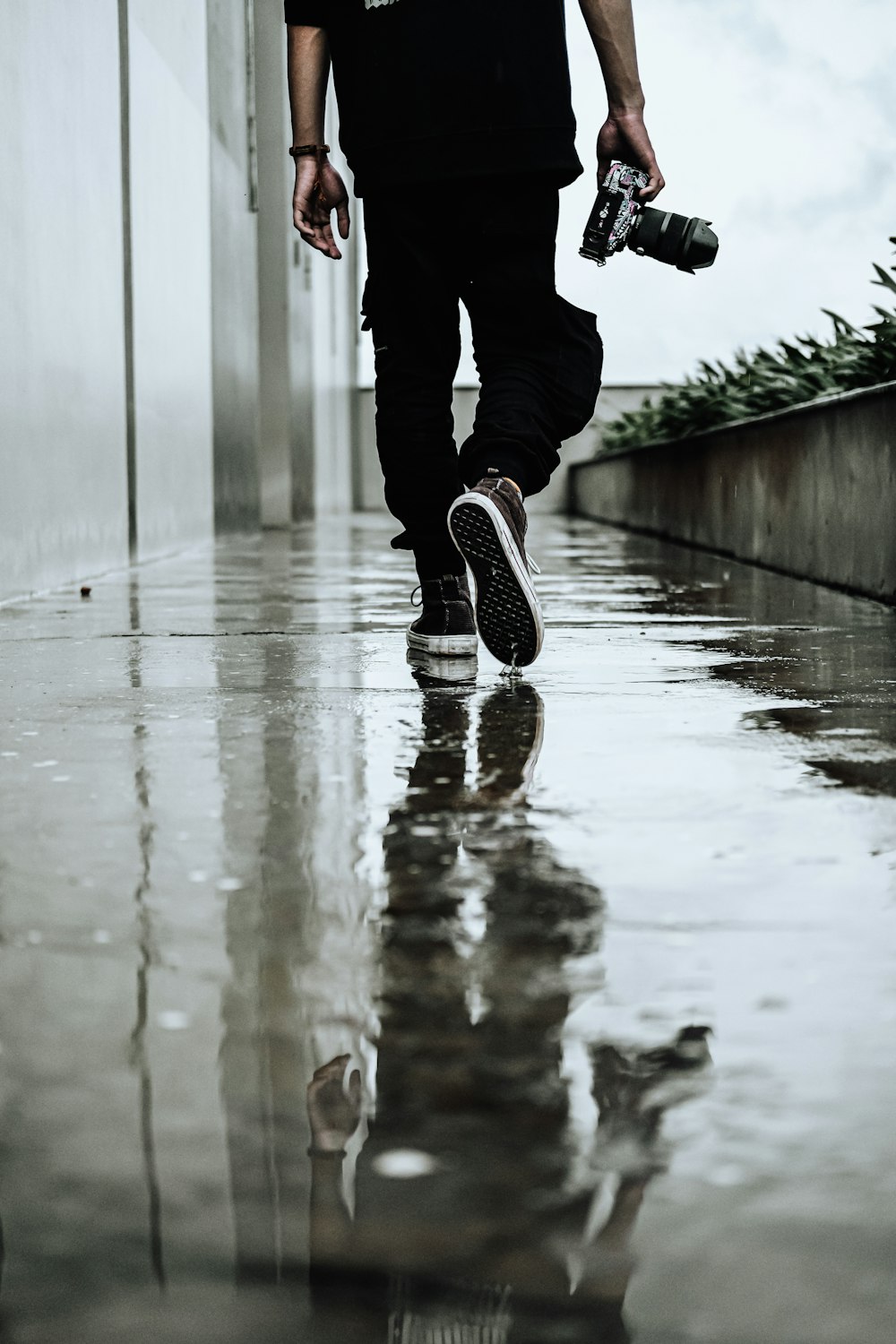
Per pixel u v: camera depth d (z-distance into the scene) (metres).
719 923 0.93
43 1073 0.68
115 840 1.15
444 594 2.39
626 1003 0.78
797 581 4.22
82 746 1.57
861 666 2.23
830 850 1.12
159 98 5.63
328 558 5.52
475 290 2.23
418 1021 0.75
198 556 5.76
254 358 8.54
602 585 4.02
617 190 2.23
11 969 0.84
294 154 2.43
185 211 6.24
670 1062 0.70
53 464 3.97
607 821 1.22
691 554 5.73
